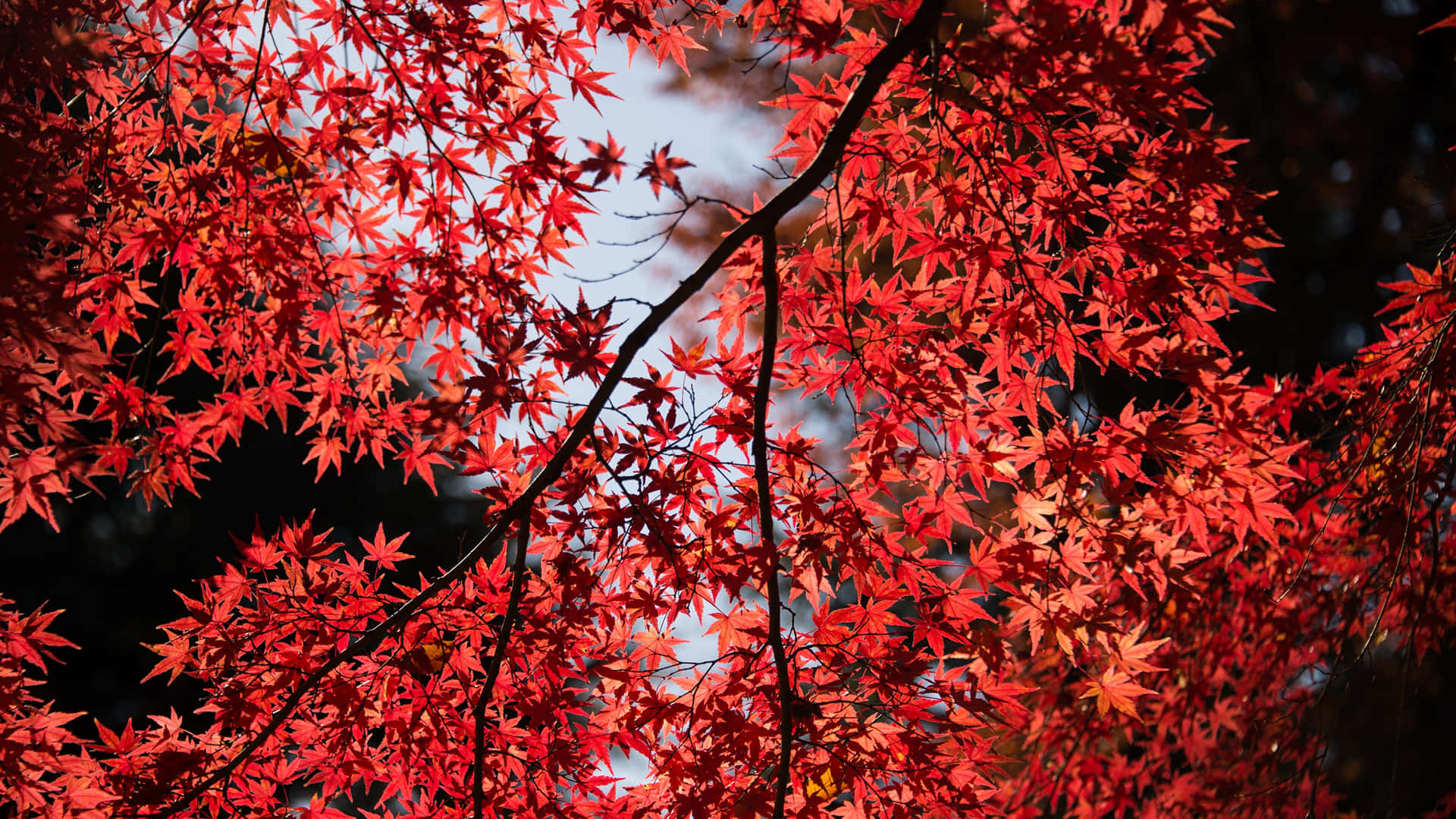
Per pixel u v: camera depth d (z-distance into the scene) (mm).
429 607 2857
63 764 2600
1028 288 2623
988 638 2881
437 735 2859
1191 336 2686
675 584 2883
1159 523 2863
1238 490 2707
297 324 2746
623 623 3035
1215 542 4277
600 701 3082
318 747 2906
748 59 2543
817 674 2982
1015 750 5957
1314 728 5332
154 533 11547
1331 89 8805
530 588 2961
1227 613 4793
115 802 2590
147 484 2674
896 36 2346
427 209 2830
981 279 2818
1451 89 8047
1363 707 5715
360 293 2854
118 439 2609
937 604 2955
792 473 3062
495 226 2850
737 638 3092
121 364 2633
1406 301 3328
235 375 2830
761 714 2979
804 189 2518
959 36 2336
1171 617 4863
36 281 2045
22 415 2182
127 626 11352
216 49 2789
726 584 2742
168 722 2855
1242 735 5199
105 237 2637
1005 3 2027
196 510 11672
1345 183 8555
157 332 2645
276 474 11805
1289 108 8625
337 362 2904
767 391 2725
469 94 2777
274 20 2684
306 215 2744
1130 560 2723
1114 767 5418
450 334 2873
